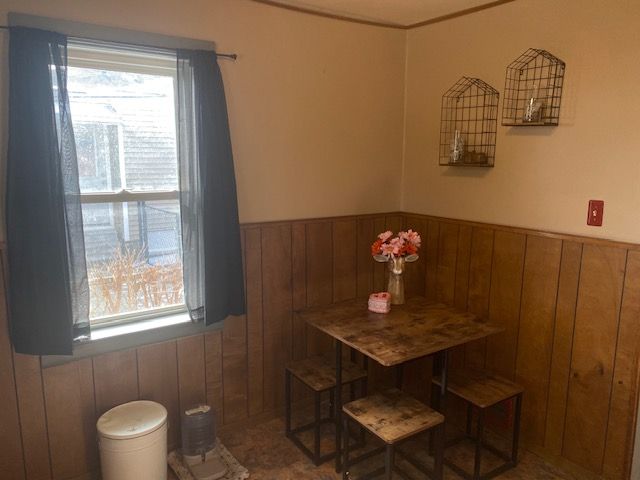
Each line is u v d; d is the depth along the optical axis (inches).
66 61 78.8
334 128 117.1
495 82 105.3
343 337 88.3
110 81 88.4
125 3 85.8
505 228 105.0
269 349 113.2
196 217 95.7
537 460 101.3
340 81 116.2
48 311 80.7
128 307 96.1
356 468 99.5
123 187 92.4
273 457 102.1
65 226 81.5
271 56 104.7
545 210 98.6
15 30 74.5
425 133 123.6
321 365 107.2
